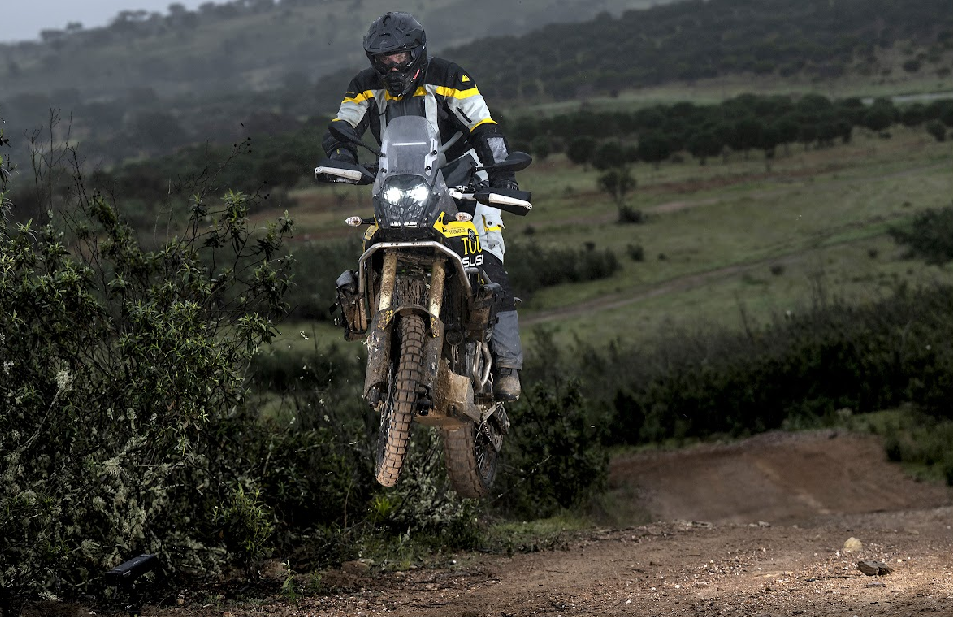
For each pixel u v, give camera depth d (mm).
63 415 8633
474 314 6723
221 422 10117
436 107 7074
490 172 7117
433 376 6406
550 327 70875
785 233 107812
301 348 17906
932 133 187000
